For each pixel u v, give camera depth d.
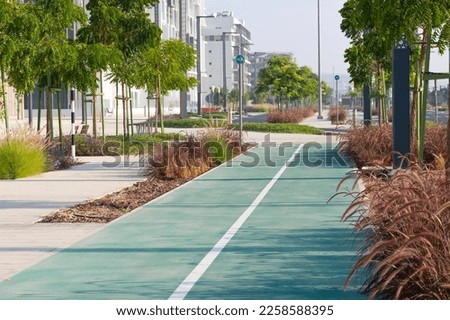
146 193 24.58
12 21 31.89
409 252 9.32
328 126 75.06
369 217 11.65
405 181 12.75
